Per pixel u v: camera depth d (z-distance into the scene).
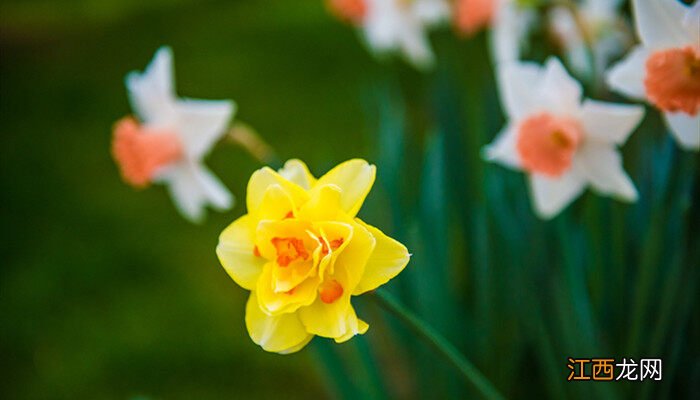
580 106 1.09
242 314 1.60
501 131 1.23
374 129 1.39
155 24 3.26
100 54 3.03
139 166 1.20
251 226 0.96
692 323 1.11
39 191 2.16
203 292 1.68
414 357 1.19
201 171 1.20
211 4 3.39
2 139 2.48
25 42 3.24
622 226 1.11
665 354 1.09
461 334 1.18
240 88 2.54
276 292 0.95
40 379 1.48
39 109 2.64
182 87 2.63
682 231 1.07
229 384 1.44
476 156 1.24
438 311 1.17
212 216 1.96
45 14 3.52
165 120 1.20
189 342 1.53
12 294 1.76
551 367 1.11
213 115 1.19
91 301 1.69
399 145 1.24
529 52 1.30
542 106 1.10
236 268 0.96
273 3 3.30
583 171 1.10
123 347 1.54
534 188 1.11
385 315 1.19
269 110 2.36
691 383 1.11
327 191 0.95
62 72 2.92
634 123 1.08
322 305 0.95
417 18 1.38
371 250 0.95
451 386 1.17
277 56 2.75
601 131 1.08
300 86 2.48
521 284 1.14
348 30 2.85
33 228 2.00
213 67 2.75
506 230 1.15
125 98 2.61
